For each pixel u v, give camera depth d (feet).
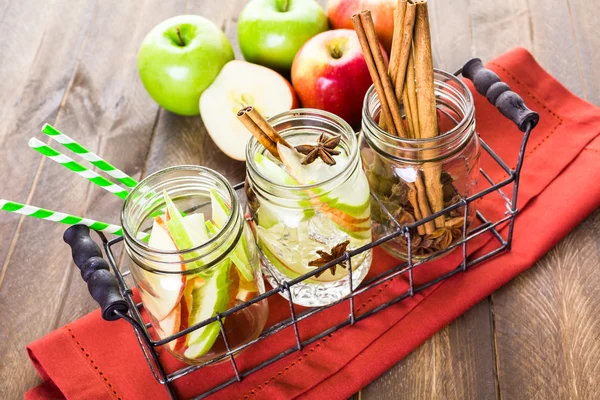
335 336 2.46
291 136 2.31
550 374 2.34
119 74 3.62
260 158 2.19
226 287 2.11
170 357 2.44
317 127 2.27
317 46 3.08
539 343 2.42
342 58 3.03
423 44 2.06
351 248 2.31
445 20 3.71
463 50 3.55
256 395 2.34
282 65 3.32
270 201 2.12
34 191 3.11
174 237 2.07
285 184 2.16
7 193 3.11
